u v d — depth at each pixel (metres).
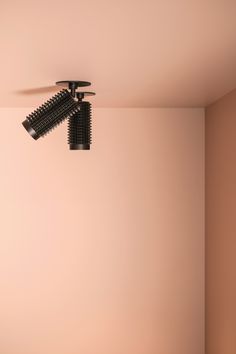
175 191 3.99
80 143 3.08
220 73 2.58
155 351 3.99
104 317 3.99
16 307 3.97
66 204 3.98
